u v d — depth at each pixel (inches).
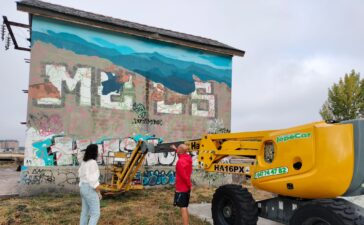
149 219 289.7
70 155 437.7
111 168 423.5
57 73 439.8
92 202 218.7
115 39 484.7
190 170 251.4
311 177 178.5
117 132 473.1
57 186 424.8
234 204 233.0
